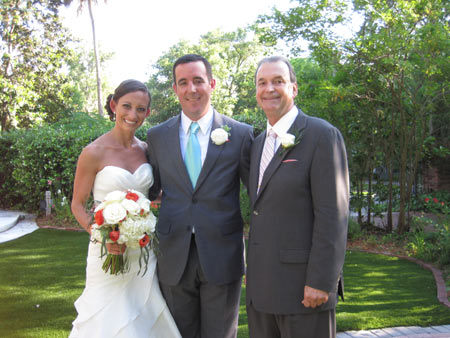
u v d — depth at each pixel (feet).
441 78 21.61
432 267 17.75
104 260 8.64
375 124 23.35
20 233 24.80
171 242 8.51
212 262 8.24
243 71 113.60
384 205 25.45
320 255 6.73
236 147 8.78
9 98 46.73
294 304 6.99
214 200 8.38
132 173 9.06
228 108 95.61
